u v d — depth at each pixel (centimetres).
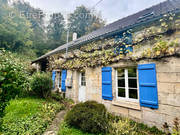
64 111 421
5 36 1334
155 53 296
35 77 567
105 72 425
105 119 279
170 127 257
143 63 324
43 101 507
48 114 356
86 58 520
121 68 392
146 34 330
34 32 2309
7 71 176
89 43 522
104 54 438
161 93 279
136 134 254
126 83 371
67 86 635
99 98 436
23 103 426
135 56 339
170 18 282
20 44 1529
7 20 1428
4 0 1725
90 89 481
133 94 353
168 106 265
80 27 2106
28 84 253
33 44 1978
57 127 290
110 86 398
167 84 272
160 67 288
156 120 281
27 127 265
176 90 258
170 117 259
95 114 288
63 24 2598
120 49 387
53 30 2647
